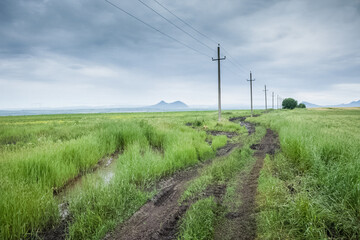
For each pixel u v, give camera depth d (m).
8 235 3.32
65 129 14.93
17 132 15.41
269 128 21.72
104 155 9.19
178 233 3.35
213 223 3.56
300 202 3.56
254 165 7.30
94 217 3.73
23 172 5.46
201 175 6.31
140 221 3.85
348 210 3.47
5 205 3.57
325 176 4.73
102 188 4.64
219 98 27.39
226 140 13.71
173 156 7.94
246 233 3.27
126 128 11.91
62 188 5.66
